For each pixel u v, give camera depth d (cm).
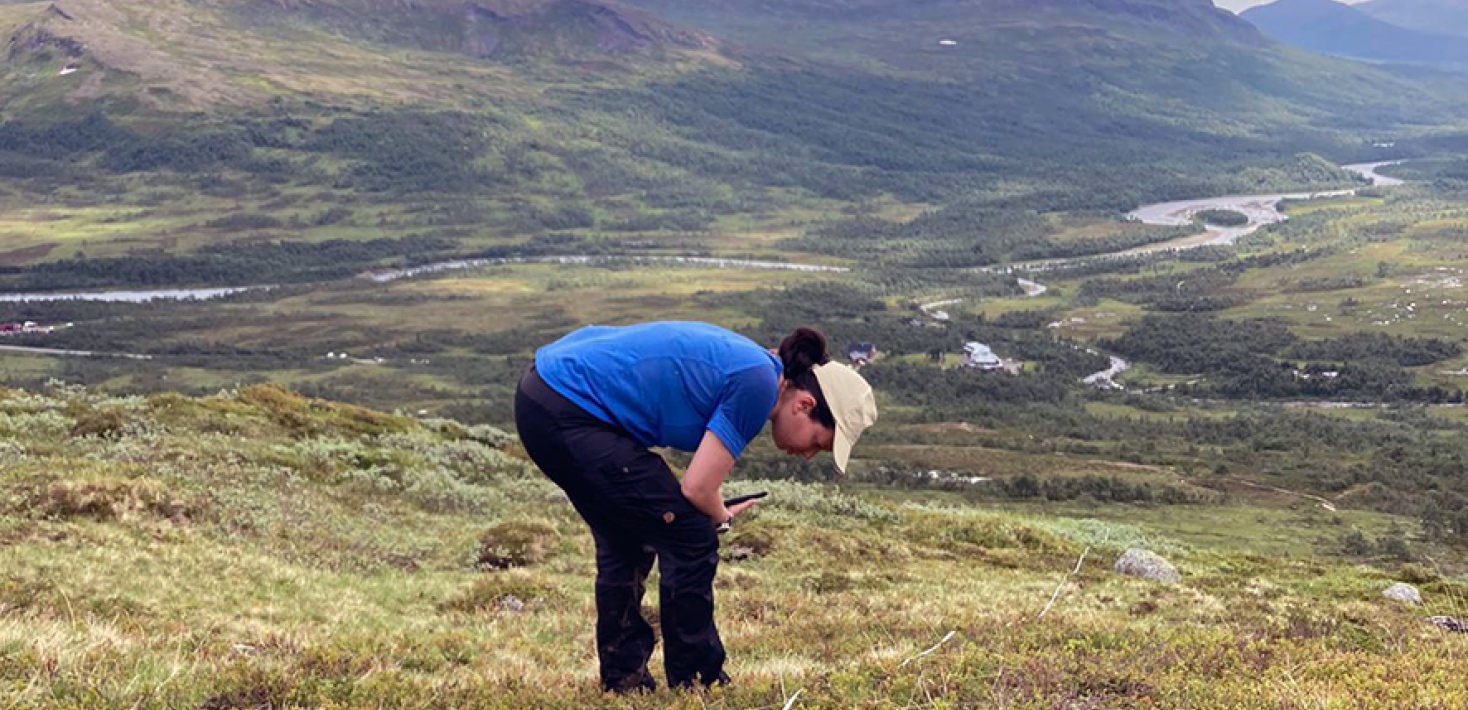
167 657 778
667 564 641
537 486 3253
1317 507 11512
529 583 1798
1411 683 661
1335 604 2148
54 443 2556
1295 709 605
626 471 607
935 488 11900
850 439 626
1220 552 3562
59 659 709
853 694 658
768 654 1112
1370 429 18312
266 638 991
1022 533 3209
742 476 10681
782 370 636
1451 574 7806
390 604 1647
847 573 2333
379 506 2589
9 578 1298
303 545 1995
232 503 2108
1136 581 2481
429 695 681
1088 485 11838
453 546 2270
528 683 742
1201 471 14088
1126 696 646
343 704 654
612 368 611
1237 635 1022
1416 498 12106
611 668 691
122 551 1593
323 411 3625
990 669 703
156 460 2511
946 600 1994
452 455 3431
